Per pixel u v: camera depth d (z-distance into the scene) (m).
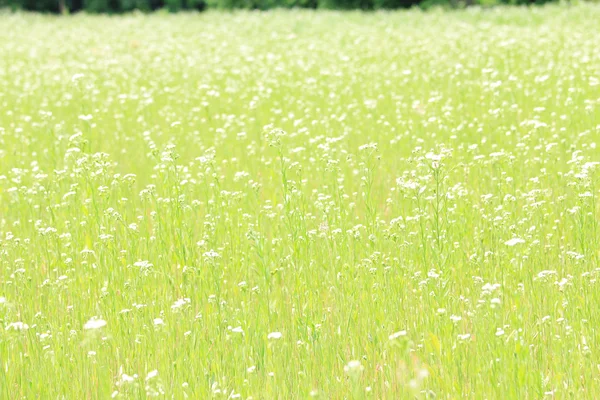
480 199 14.77
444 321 10.14
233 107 24.16
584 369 9.42
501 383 8.92
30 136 21.77
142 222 13.54
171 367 9.91
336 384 9.52
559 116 19.52
